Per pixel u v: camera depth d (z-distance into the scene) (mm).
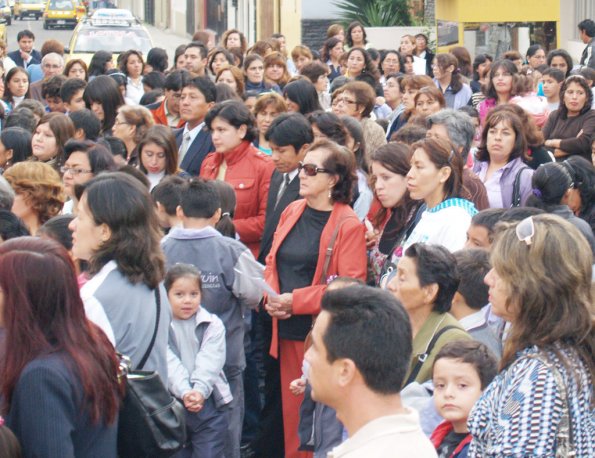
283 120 8734
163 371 5660
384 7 33469
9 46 48938
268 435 8461
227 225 8516
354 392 3824
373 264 8000
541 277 4258
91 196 5480
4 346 4707
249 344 8984
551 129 12617
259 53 18219
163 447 5023
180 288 7191
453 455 5051
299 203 7953
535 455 4070
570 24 24625
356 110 10602
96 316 5340
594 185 8312
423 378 5723
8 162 10219
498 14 24641
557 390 4145
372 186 8305
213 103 10875
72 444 4570
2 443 4430
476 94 15367
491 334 6090
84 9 58625
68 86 13156
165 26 64688
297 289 7629
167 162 9539
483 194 8047
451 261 5816
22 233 6715
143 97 13859
